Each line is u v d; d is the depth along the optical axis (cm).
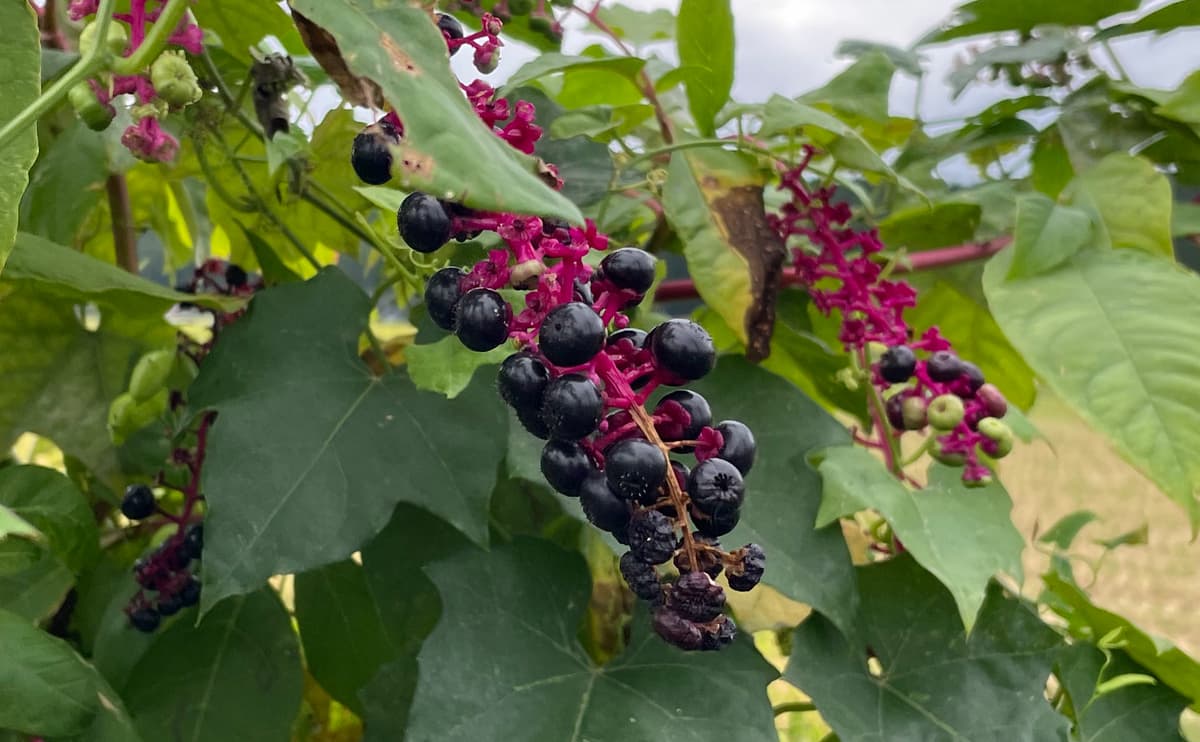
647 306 27
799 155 35
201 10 29
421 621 28
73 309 31
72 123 29
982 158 42
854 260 29
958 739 25
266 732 27
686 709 23
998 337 40
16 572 26
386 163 15
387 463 23
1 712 22
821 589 25
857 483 25
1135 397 26
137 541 33
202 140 27
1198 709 30
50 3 28
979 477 26
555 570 25
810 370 33
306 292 26
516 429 24
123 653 29
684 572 15
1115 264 29
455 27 18
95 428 31
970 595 24
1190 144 37
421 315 28
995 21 38
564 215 12
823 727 50
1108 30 36
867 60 32
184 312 32
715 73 29
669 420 16
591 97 38
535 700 23
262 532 22
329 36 16
